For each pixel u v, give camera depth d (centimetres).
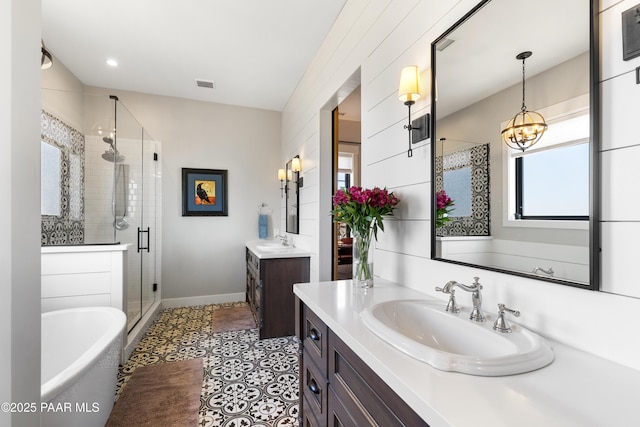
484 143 109
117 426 169
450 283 110
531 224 92
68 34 259
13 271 56
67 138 279
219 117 418
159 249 386
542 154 89
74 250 242
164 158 392
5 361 55
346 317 111
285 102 417
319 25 251
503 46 102
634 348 70
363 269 154
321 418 122
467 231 116
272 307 296
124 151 297
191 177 402
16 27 57
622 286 72
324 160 288
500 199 103
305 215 331
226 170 419
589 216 77
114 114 288
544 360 74
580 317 80
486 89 108
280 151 449
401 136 160
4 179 55
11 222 56
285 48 284
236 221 425
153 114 388
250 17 239
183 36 264
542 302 90
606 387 64
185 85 363
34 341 62
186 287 401
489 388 64
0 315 54
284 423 173
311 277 306
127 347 250
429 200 139
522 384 66
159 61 306
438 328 111
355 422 93
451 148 125
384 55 176
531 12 92
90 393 143
